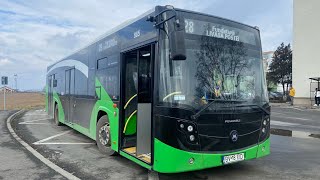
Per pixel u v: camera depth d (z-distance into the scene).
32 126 14.48
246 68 6.33
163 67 5.58
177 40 5.06
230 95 5.91
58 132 12.55
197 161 5.41
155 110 5.70
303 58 32.69
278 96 44.53
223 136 5.64
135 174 6.61
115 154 8.16
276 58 53.56
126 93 7.27
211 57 5.87
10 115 19.95
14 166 7.23
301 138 11.39
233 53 6.19
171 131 5.39
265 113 6.37
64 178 6.32
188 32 5.70
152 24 5.95
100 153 8.55
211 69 5.82
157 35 5.75
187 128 5.36
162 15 5.64
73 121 11.34
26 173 6.67
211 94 5.69
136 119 6.92
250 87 6.29
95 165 7.33
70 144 9.93
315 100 30.58
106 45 8.22
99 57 8.71
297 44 33.12
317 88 30.91
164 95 5.52
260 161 7.68
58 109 14.12
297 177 6.38
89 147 9.43
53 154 8.48
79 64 10.72
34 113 22.22
